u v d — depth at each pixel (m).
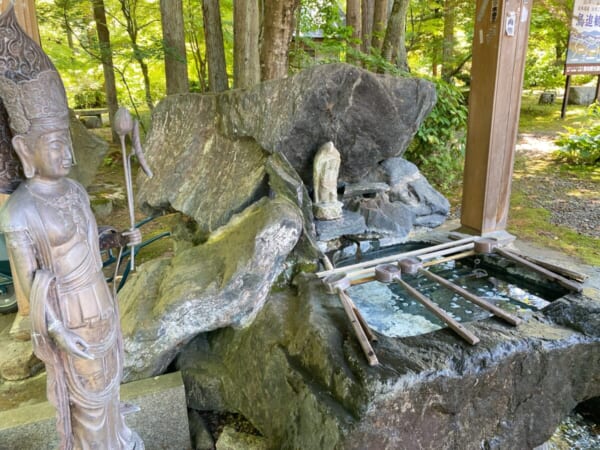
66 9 7.22
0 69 1.38
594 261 3.78
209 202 3.39
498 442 2.13
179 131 4.07
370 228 3.32
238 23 5.54
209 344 2.92
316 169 3.07
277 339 2.36
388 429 1.82
